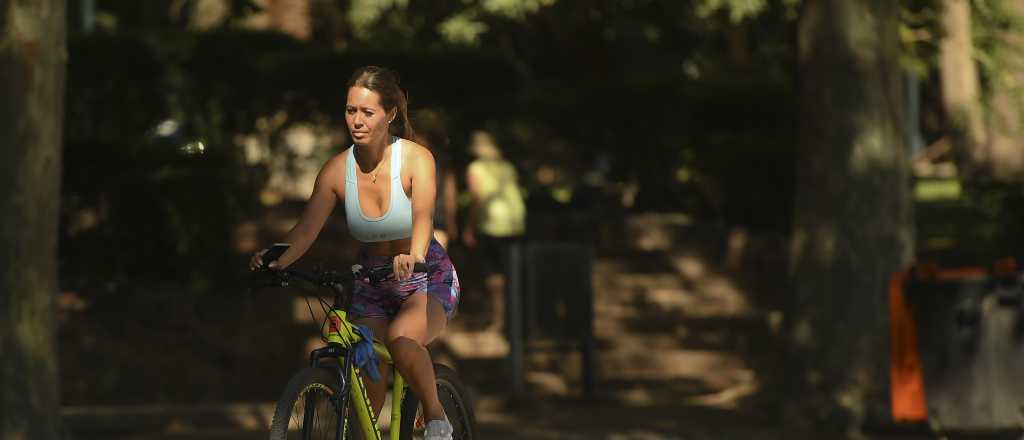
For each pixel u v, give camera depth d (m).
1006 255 44.78
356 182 15.36
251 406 31.30
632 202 54.97
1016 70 45.69
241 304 39.19
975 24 44.84
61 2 23.89
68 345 35.94
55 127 23.88
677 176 53.25
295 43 58.22
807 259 29.92
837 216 29.50
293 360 37.69
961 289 20.34
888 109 29.69
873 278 29.31
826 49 29.73
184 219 38.31
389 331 15.52
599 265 45.31
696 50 71.12
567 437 29.44
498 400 33.22
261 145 55.84
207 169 38.94
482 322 40.06
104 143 38.22
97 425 29.62
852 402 29.12
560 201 50.78
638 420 32.03
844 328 29.34
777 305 43.12
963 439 20.95
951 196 63.06
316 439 14.81
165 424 30.39
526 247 33.50
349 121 14.96
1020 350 20.17
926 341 20.48
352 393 15.27
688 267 45.53
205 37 54.44
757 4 56.88
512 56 68.31
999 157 48.16
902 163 29.88
